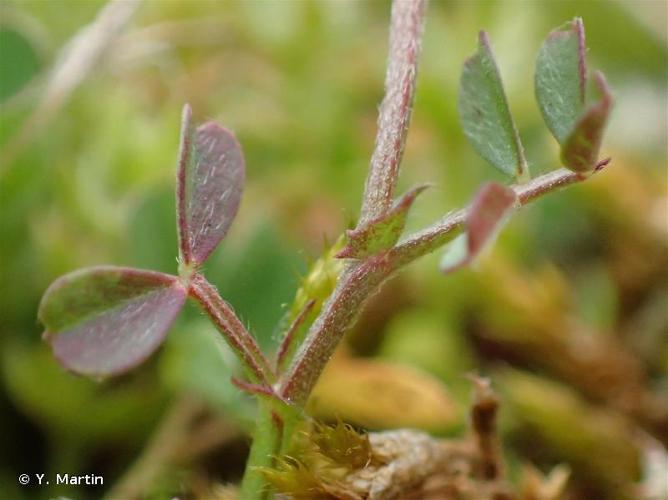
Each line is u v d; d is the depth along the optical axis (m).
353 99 0.12
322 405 0.08
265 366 0.05
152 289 0.05
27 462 0.08
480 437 0.07
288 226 0.10
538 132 0.11
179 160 0.05
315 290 0.06
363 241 0.05
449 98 0.11
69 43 0.09
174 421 0.08
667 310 0.09
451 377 0.09
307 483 0.06
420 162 0.11
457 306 0.09
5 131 0.08
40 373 0.08
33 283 0.08
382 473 0.06
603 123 0.05
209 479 0.08
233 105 0.11
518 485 0.08
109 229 0.09
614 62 0.13
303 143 0.11
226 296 0.08
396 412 0.08
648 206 0.10
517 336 0.09
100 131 0.09
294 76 0.11
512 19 0.12
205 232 0.05
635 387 0.09
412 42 0.06
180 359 0.08
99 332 0.05
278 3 0.11
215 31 0.12
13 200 0.08
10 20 0.09
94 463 0.08
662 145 0.12
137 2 0.09
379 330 0.09
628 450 0.08
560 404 0.08
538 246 0.10
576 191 0.10
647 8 0.13
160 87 0.11
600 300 0.09
